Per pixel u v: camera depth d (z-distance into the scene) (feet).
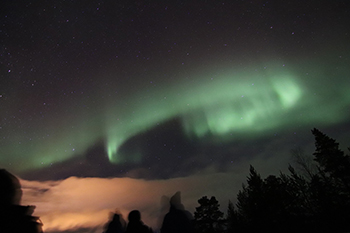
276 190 56.39
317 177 68.95
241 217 73.00
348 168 61.67
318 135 70.69
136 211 13.43
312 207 62.80
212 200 81.92
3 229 6.73
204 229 74.38
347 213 50.21
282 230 48.96
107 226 16.79
